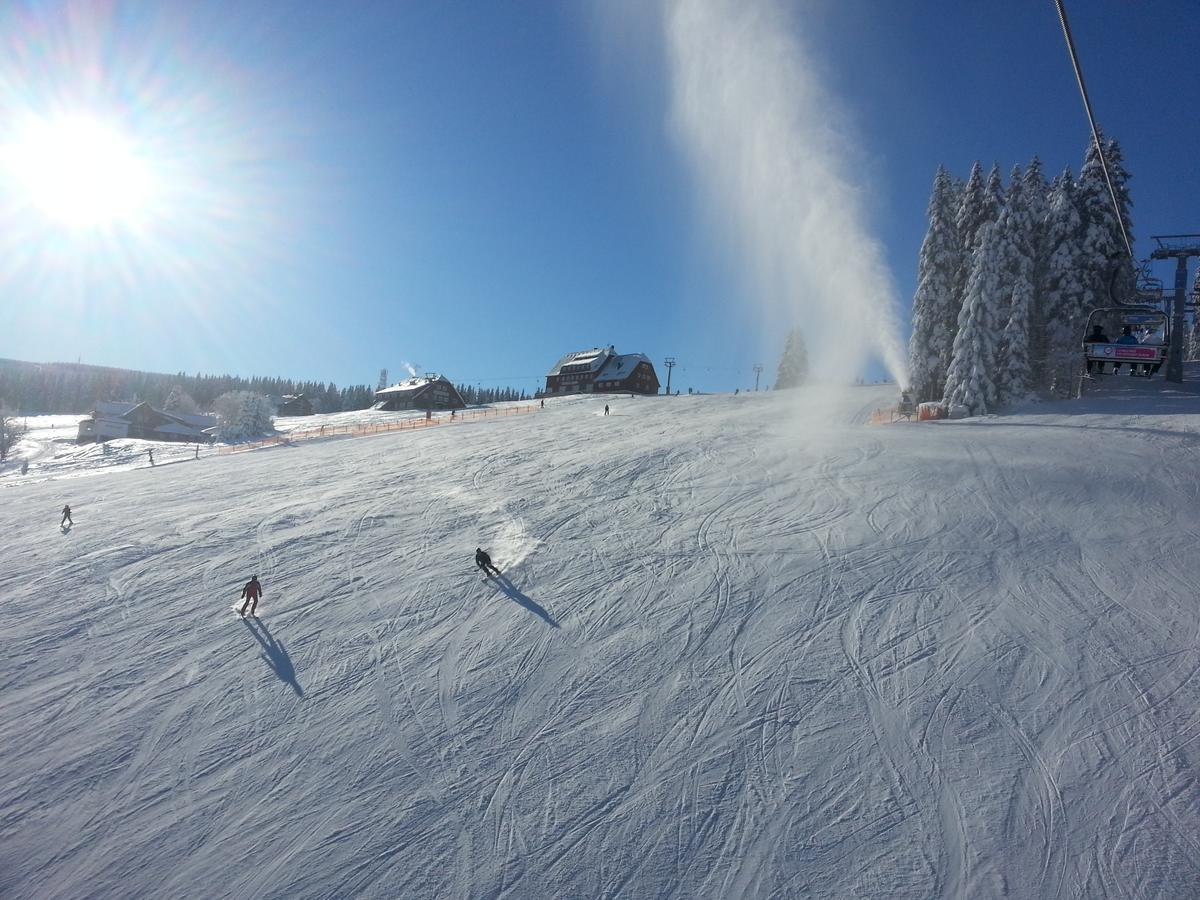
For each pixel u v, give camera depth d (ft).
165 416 293.43
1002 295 122.93
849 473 82.84
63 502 114.62
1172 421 94.22
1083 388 125.59
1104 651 41.63
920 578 53.21
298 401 363.56
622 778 35.88
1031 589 49.85
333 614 57.82
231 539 81.66
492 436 147.64
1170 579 49.08
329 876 31.68
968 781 33.37
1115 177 126.21
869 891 28.68
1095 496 66.49
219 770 39.27
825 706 39.47
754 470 89.20
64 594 67.46
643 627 50.16
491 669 46.83
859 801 32.96
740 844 31.45
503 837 32.99
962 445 91.97
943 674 41.09
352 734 41.32
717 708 40.32
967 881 28.58
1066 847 29.53
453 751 39.09
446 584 61.82
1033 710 37.40
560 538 70.79
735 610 51.11
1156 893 27.22
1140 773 32.71
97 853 34.06
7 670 52.26
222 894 31.19
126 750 41.57
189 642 54.95
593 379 310.24
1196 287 158.30
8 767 40.68
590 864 31.19
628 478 92.07
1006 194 134.10
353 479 111.96
